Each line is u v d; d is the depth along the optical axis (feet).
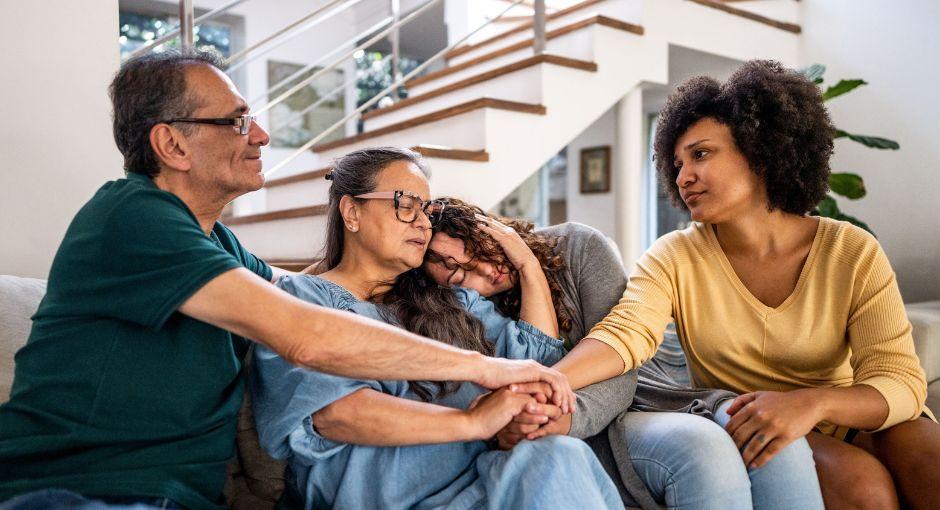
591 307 5.10
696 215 4.82
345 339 3.37
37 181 5.54
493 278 4.94
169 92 3.76
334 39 17.53
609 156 14.46
